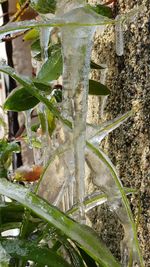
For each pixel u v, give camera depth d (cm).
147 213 74
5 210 70
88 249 59
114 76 89
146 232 74
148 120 73
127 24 81
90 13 59
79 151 65
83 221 67
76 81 65
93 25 58
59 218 59
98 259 61
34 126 123
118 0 89
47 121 97
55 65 81
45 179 84
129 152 81
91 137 70
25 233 68
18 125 160
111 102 91
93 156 67
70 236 59
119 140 85
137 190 71
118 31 80
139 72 77
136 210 77
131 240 69
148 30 72
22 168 117
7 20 135
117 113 88
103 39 95
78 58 64
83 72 65
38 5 85
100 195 71
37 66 146
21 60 157
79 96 65
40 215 59
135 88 79
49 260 63
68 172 75
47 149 98
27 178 116
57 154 72
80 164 65
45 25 59
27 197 59
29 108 90
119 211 69
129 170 81
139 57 77
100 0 101
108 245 92
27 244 63
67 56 65
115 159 87
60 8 73
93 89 88
